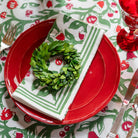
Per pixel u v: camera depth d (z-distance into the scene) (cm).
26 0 87
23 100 75
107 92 75
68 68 76
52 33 79
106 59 77
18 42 79
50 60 78
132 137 76
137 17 73
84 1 86
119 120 74
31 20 85
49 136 77
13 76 78
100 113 78
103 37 78
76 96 77
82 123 77
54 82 76
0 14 86
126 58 81
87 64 78
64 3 86
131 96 76
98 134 77
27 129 77
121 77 80
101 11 85
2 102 79
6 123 78
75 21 79
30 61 80
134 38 82
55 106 76
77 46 80
